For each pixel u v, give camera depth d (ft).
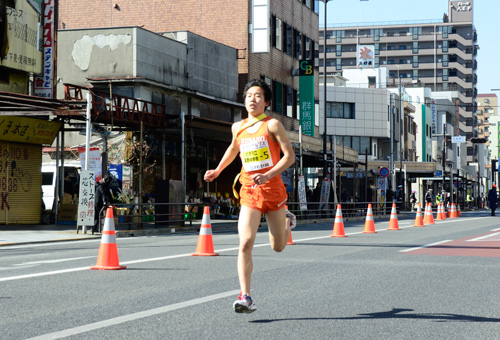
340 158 148.05
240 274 20.44
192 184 116.16
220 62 128.88
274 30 149.18
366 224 71.46
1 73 82.17
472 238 61.26
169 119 96.07
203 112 123.65
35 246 53.93
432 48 499.92
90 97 74.33
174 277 31.14
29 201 84.89
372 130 250.16
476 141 228.43
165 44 113.60
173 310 22.27
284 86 153.79
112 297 25.08
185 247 50.03
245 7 136.26
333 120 245.65
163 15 138.72
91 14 139.64
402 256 42.86
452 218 127.44
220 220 107.04
